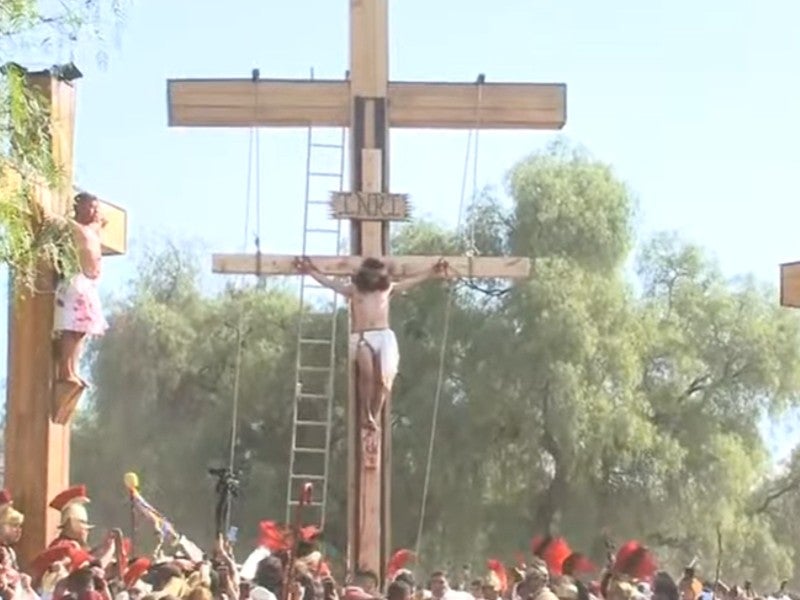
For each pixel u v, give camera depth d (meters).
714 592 23.06
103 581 13.12
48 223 14.40
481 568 46.06
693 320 48.72
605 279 46.78
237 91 21.14
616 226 47.44
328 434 21.97
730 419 48.28
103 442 48.16
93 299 16.61
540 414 45.44
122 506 47.91
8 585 13.41
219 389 48.84
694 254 49.28
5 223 12.01
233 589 14.96
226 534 19.91
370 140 21.02
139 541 29.25
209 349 48.81
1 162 11.97
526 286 45.81
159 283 49.97
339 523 44.25
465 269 20.53
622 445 45.53
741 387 48.41
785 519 50.19
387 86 21.17
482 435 45.84
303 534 16.75
